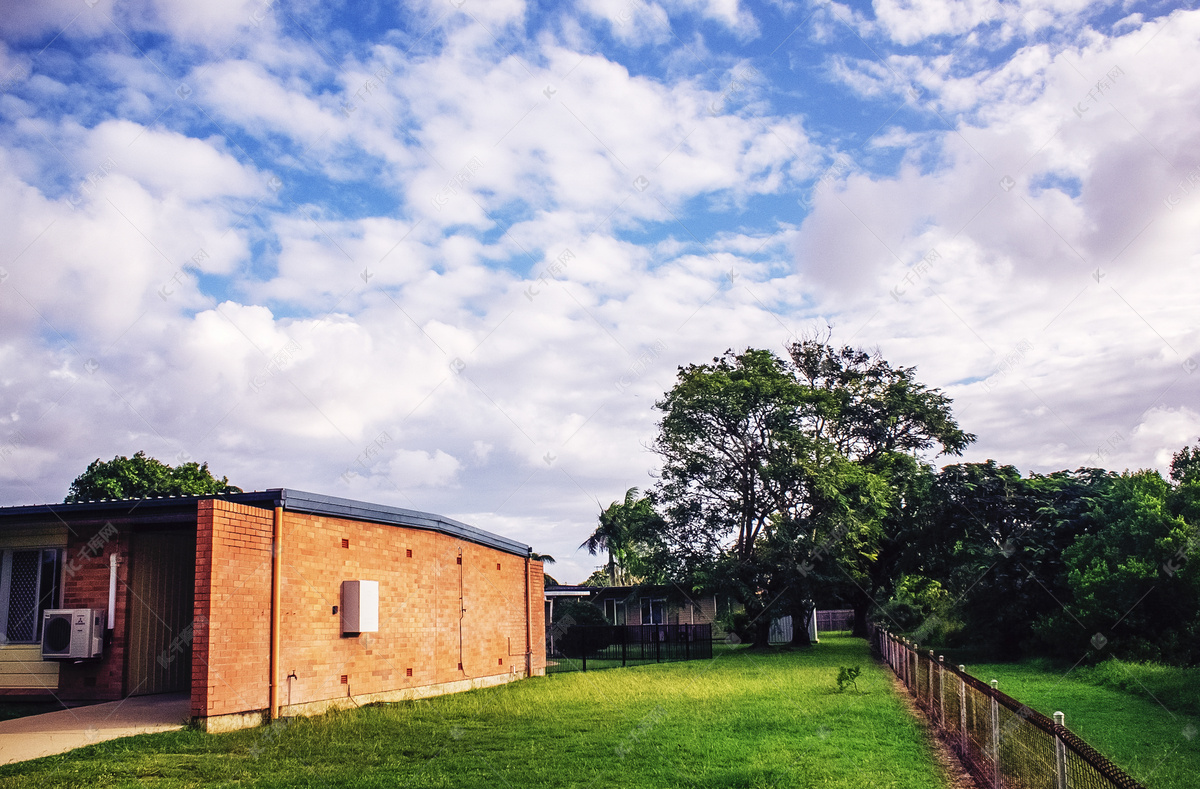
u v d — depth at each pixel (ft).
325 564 50.11
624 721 46.19
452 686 63.67
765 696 58.95
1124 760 32.71
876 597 142.00
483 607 71.00
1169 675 55.57
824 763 33.32
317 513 49.67
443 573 63.67
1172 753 33.94
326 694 49.01
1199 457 92.79
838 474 121.08
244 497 46.80
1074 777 18.70
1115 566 76.69
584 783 30.55
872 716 47.29
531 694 61.93
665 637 116.78
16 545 51.78
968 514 101.91
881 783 29.58
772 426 124.98
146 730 39.40
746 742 38.70
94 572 50.11
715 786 29.55
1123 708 47.65
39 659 50.14
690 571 127.24
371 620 52.65
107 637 49.08
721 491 129.59
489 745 38.63
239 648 42.37
